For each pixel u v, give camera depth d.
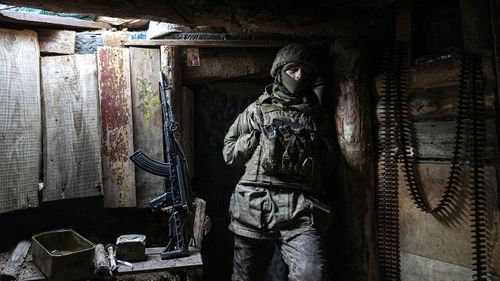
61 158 2.82
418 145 2.57
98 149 2.88
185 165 2.56
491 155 2.21
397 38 2.69
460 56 2.30
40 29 2.77
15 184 2.60
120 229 3.03
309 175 2.55
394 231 2.74
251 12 2.45
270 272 3.18
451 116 2.39
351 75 2.81
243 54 3.23
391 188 2.72
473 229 2.28
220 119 3.39
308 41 3.20
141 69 2.94
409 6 2.62
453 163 2.29
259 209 2.50
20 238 2.84
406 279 2.67
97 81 2.89
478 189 2.18
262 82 3.42
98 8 2.18
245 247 2.66
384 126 2.73
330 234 3.17
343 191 2.90
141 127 2.94
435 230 2.49
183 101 3.09
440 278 2.46
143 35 2.98
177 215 2.48
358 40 2.80
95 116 2.88
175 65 2.98
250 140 2.62
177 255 2.45
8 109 2.58
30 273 2.27
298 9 2.57
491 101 2.19
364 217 2.80
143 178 2.95
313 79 2.74
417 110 2.56
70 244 2.60
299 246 2.37
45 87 2.80
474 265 2.16
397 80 2.62
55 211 2.93
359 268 2.79
